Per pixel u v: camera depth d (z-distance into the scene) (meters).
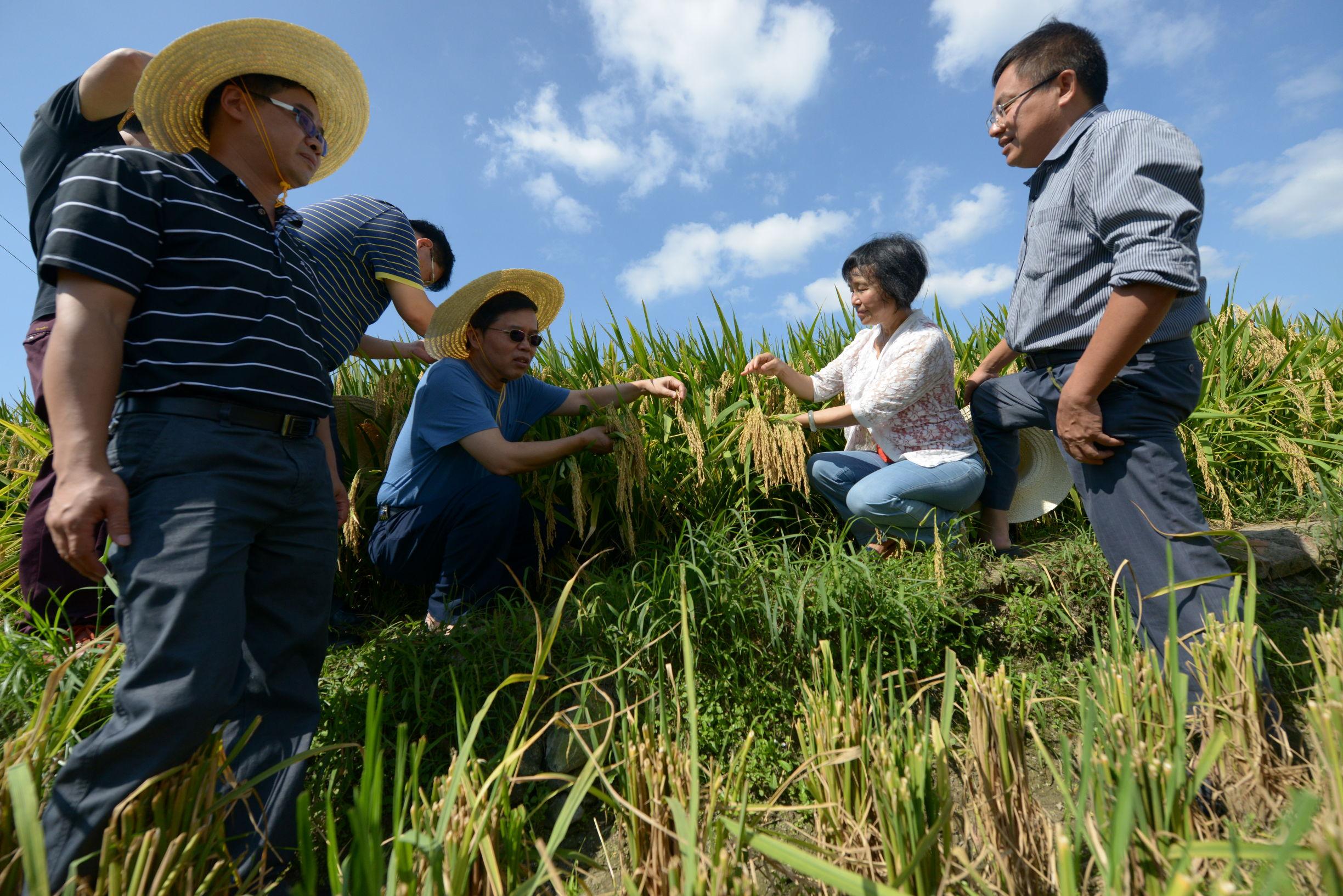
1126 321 2.21
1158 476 2.34
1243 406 4.38
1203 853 1.17
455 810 1.49
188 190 1.80
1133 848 1.36
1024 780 1.70
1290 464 3.93
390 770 2.35
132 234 1.67
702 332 4.32
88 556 1.56
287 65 2.11
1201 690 2.02
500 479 3.13
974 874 1.35
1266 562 3.35
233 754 1.65
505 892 1.39
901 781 1.46
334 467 2.74
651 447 3.70
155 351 1.73
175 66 1.96
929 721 1.74
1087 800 1.36
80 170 1.68
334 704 2.51
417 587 3.63
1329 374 4.61
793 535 3.40
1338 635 1.83
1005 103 2.67
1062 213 2.48
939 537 3.24
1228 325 4.76
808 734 1.86
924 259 3.53
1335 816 1.36
